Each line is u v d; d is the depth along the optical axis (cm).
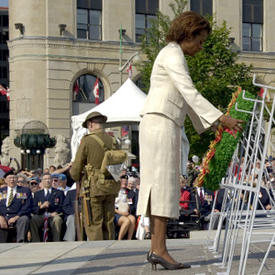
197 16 593
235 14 4966
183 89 561
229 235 601
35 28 4419
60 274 589
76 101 4528
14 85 4519
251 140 571
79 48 4512
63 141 4322
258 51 5062
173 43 596
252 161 562
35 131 2686
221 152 568
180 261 645
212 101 3353
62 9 4481
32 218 1351
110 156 1002
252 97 577
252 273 540
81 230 1047
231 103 601
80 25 4581
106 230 1030
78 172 1030
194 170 2075
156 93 588
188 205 1433
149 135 583
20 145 2670
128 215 1377
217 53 3406
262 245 791
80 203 1068
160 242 589
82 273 590
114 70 4612
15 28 4406
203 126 570
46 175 1388
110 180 1007
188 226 1388
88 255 746
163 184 578
